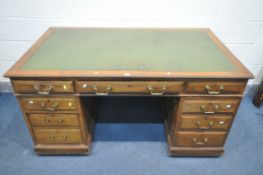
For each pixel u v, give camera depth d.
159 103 1.96
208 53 1.24
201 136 1.30
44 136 1.31
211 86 1.07
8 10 1.59
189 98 1.13
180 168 1.36
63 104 1.15
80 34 1.49
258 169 1.37
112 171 1.34
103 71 1.03
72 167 1.36
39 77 1.02
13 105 1.91
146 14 1.64
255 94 1.93
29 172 1.32
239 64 1.12
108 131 1.65
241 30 1.71
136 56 1.18
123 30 1.58
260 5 1.58
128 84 1.06
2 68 1.91
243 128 1.69
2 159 1.40
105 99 2.01
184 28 1.64
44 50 1.24
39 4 1.58
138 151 1.48
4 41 1.75
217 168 1.37
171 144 1.38
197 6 1.60
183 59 1.16
